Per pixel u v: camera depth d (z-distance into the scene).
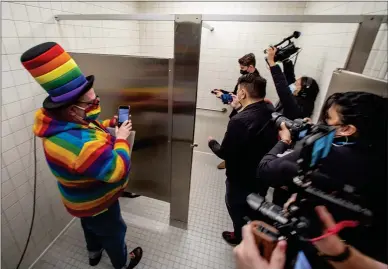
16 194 1.20
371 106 0.55
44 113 0.84
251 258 0.40
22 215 1.26
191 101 1.20
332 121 0.62
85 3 1.51
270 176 0.82
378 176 0.50
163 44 2.40
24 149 1.20
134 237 1.61
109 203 1.05
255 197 0.68
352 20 0.89
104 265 1.41
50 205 1.47
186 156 1.39
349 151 0.54
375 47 0.92
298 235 0.50
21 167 1.20
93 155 0.84
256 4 2.06
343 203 0.51
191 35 1.04
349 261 0.42
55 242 1.55
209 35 2.25
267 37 2.13
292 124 0.92
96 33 1.67
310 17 0.90
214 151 1.38
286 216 0.57
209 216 1.86
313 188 0.54
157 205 1.94
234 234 1.55
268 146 1.17
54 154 0.83
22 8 1.07
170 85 1.20
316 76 1.65
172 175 1.50
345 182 0.52
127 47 2.18
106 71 1.29
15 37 1.06
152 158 1.48
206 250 1.54
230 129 1.15
